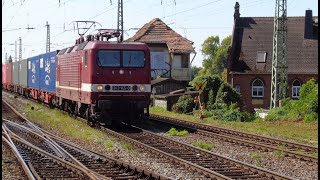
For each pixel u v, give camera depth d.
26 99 46.91
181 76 61.06
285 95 40.19
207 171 12.39
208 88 39.53
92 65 22.88
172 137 20.45
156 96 42.50
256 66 56.22
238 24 60.16
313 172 13.33
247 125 26.86
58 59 30.47
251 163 14.70
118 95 23.02
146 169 12.63
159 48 62.12
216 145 18.34
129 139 18.78
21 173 12.66
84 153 15.53
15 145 16.75
